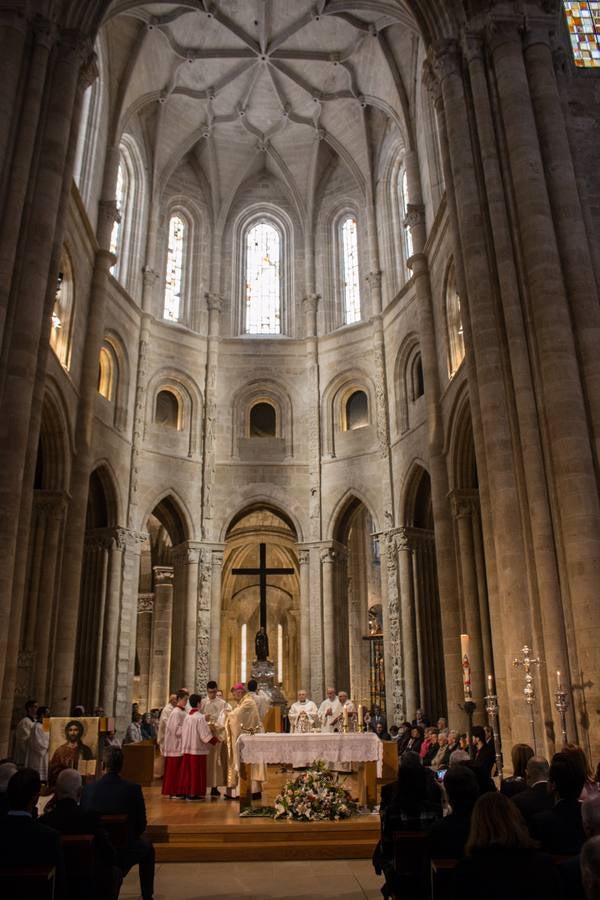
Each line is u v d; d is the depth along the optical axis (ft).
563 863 14.08
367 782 40.91
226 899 26.27
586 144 57.47
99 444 81.61
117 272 92.07
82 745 46.65
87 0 61.36
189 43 91.15
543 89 55.36
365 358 95.91
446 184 60.13
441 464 74.59
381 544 88.33
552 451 47.09
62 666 67.21
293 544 127.85
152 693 107.24
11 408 48.85
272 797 45.27
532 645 45.16
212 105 99.25
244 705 48.21
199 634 88.12
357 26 87.40
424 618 83.41
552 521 46.34
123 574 83.51
